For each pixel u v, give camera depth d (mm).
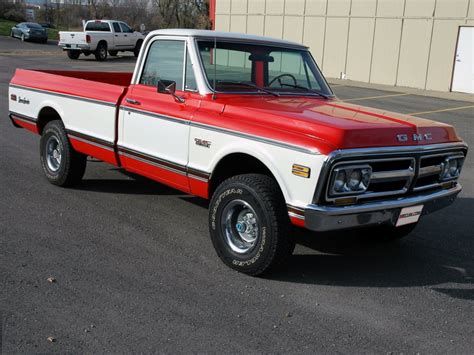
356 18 24078
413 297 4465
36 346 3451
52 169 7035
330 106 5254
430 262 5246
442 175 4934
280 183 4312
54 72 7648
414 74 22453
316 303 4254
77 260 4789
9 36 44094
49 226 5586
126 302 4078
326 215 4086
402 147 4410
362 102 17547
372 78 23984
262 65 5652
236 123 4688
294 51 6020
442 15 21188
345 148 4082
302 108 4953
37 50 34531
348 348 3627
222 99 5078
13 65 24375
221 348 3541
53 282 4340
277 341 3664
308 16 26016
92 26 31578
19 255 4816
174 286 4398
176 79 5422
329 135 4129
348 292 4488
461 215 6781
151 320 3842
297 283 4598
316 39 25922
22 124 7582
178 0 57062
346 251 5422
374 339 3762
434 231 6160
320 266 5004
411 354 3604
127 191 6977
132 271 4633
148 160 5602
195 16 56906
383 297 4434
